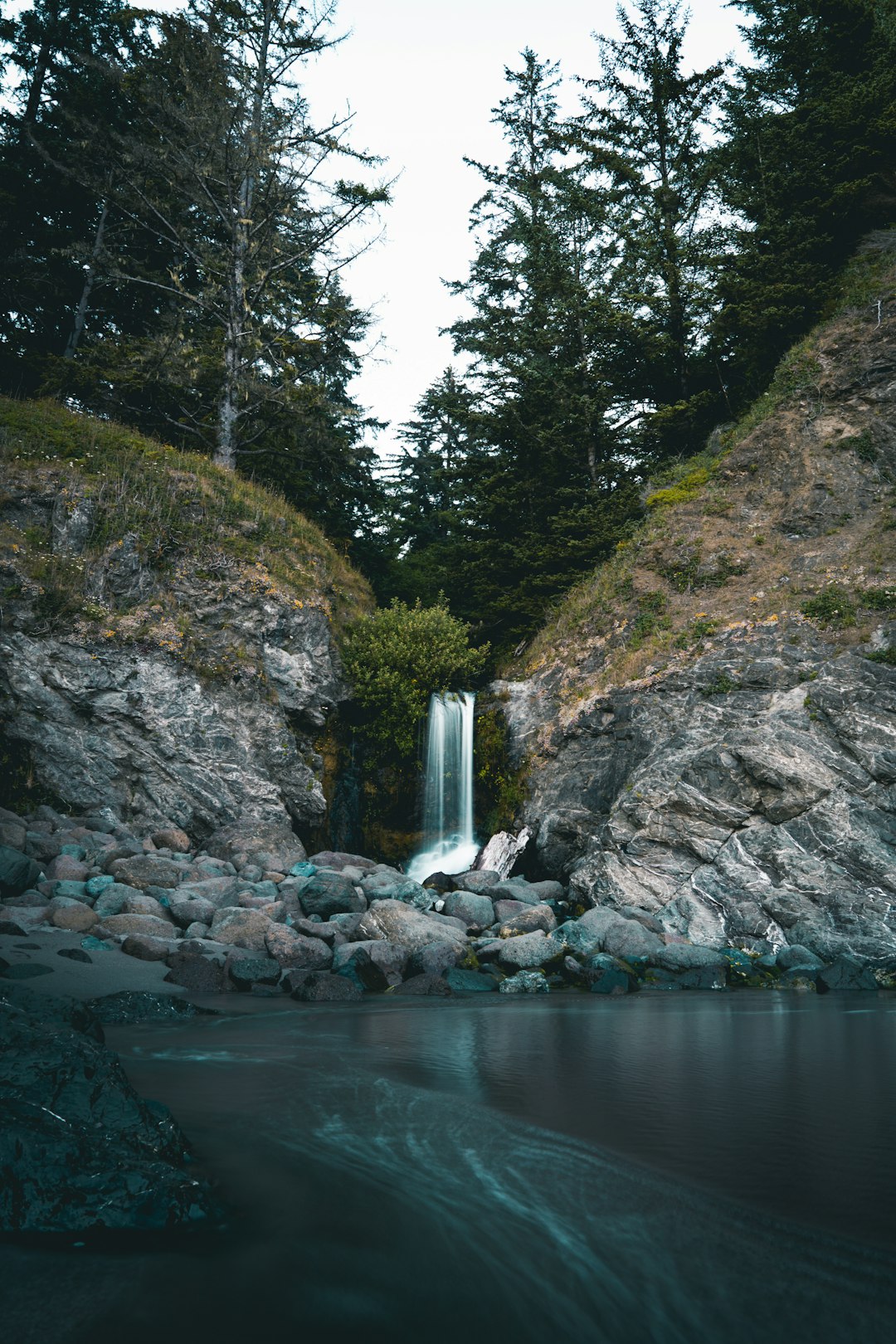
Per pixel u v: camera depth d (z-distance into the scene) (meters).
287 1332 2.48
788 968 12.73
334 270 24.95
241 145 23.89
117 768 16.22
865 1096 5.32
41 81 27.83
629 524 23.03
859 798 14.20
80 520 17.70
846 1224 3.29
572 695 19.73
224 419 24.23
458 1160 4.02
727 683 16.97
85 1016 5.99
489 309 27.17
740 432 23.48
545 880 17.53
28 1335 2.41
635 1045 7.20
